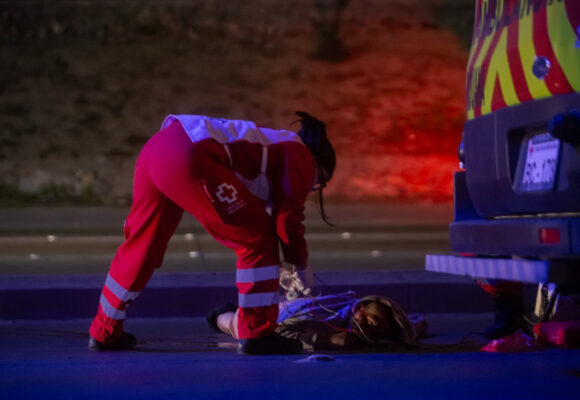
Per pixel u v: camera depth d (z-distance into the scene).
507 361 10.09
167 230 10.85
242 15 65.69
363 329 11.05
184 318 14.62
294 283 12.19
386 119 55.25
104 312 11.10
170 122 10.70
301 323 11.29
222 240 10.45
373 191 45.97
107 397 8.06
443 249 25.77
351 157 50.22
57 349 11.32
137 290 11.00
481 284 12.08
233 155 10.26
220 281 15.16
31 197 44.84
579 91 8.12
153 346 11.66
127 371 9.40
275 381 8.82
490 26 9.60
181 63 61.34
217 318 13.05
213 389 8.41
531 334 11.90
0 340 12.19
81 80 59.34
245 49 62.75
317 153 10.70
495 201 9.36
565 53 8.21
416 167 49.31
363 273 16.20
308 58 61.72
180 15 65.69
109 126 54.91
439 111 56.22
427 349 11.23
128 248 10.91
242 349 10.58
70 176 48.25
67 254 23.55
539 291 11.87
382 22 65.12
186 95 58.22
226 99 57.91
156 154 10.32
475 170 9.71
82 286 14.59
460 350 11.19
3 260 21.80
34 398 8.02
